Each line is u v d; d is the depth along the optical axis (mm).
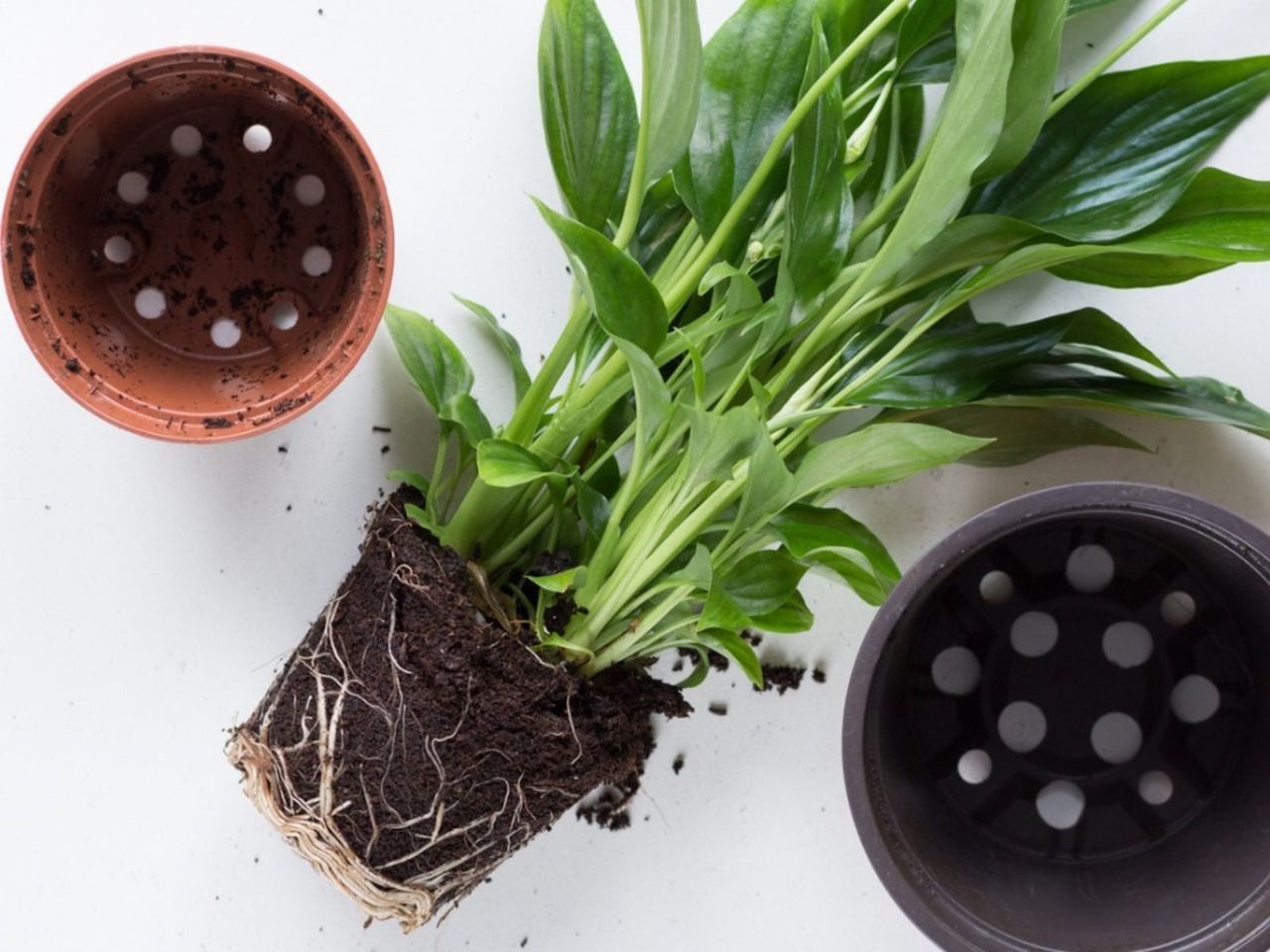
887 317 616
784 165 542
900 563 648
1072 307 632
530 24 632
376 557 565
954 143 475
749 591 546
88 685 628
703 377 519
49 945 627
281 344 589
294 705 562
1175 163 515
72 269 563
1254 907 562
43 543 624
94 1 611
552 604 566
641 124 492
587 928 649
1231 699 608
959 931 555
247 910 637
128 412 552
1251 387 631
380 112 625
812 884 657
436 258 630
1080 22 620
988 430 603
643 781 651
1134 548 614
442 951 645
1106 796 617
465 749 549
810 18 529
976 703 620
